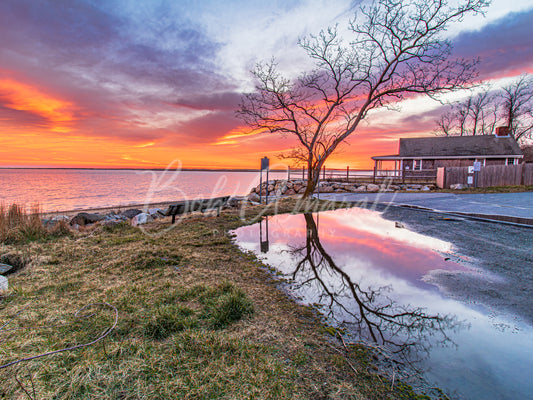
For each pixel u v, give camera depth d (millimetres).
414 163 25891
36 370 1878
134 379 1820
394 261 4559
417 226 7113
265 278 3893
